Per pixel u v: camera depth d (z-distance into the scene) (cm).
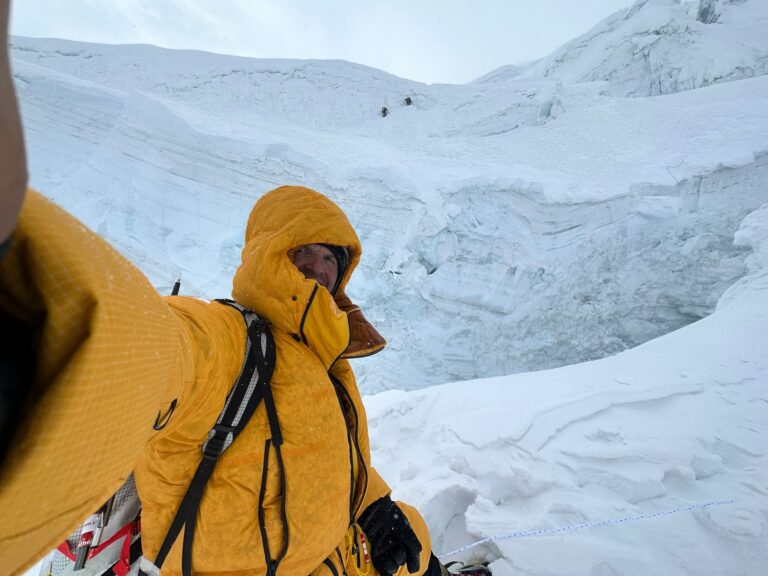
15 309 30
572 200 1076
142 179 1061
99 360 32
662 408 316
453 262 1019
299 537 88
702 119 1362
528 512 218
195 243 1046
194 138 1109
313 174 1145
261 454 83
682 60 2494
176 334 51
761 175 1059
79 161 1116
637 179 1120
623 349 983
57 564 100
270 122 1584
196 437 81
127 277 39
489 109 1720
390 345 935
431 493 225
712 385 348
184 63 1856
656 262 1019
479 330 974
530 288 1009
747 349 418
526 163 1346
